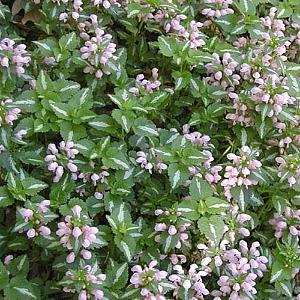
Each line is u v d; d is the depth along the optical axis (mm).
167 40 860
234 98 833
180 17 903
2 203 712
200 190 742
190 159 765
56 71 842
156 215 772
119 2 929
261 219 832
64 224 682
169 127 871
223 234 746
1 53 779
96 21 872
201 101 879
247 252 750
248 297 722
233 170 765
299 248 770
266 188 810
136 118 791
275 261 766
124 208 738
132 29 908
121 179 776
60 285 711
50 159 746
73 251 686
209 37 954
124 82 852
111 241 744
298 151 833
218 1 923
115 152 771
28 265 717
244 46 933
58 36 914
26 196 728
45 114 775
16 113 742
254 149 804
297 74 918
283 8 968
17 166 766
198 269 741
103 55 816
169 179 772
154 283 688
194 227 757
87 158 773
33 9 928
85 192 786
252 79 859
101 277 678
